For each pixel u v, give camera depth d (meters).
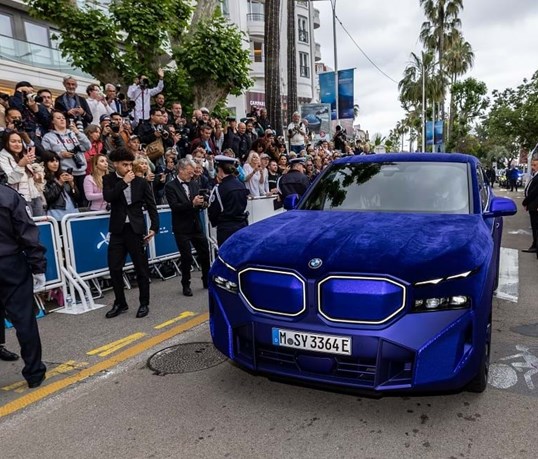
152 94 9.37
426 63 52.09
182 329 4.69
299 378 2.77
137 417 3.02
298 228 3.40
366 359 2.60
